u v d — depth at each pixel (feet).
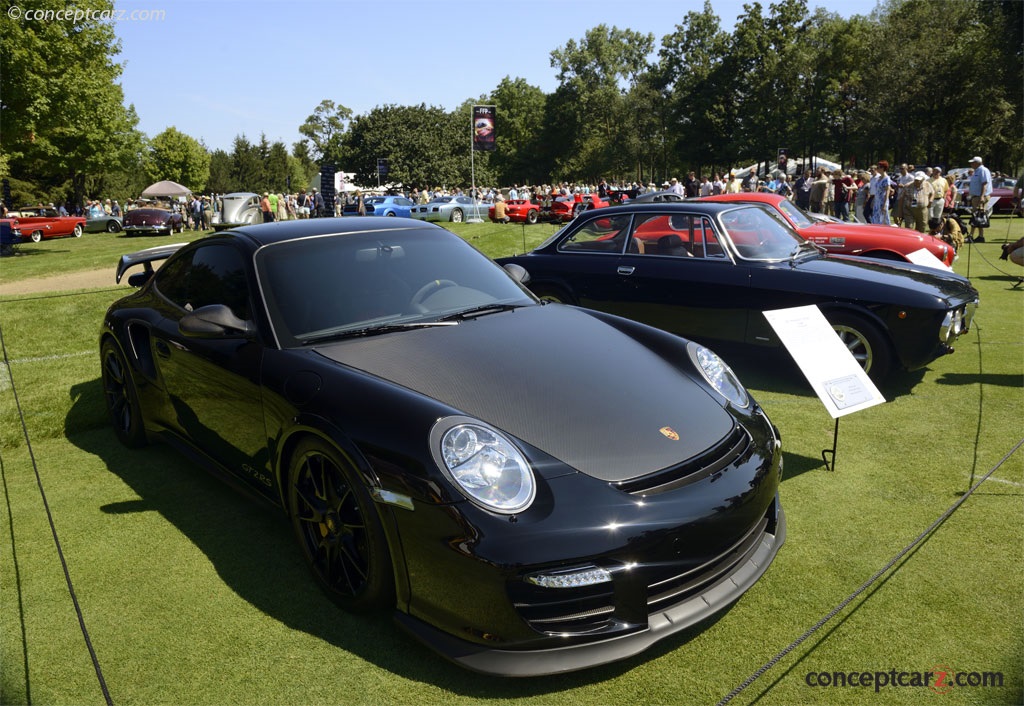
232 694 6.62
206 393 9.82
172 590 8.36
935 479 10.98
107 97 88.74
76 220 91.56
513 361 8.27
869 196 43.06
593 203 81.87
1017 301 25.03
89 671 7.00
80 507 10.54
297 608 7.97
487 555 6.25
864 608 7.73
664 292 17.16
